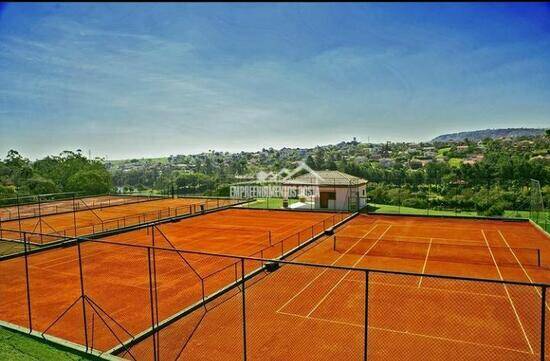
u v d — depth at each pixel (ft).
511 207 137.28
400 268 63.87
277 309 46.03
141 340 38.47
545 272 60.34
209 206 156.46
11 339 37.88
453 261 67.82
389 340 37.68
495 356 34.30
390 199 165.27
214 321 42.88
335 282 56.18
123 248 82.84
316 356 34.78
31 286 57.36
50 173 279.08
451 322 41.68
